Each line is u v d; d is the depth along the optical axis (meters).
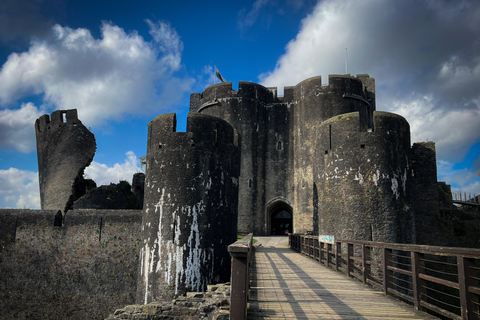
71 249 17.66
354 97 24.44
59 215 18.80
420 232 18.20
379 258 12.12
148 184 13.17
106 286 16.78
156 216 12.51
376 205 12.63
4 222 18.84
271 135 26.45
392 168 12.98
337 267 10.13
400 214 12.81
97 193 22.25
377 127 13.18
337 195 13.27
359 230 12.54
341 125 13.60
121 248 16.95
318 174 14.49
